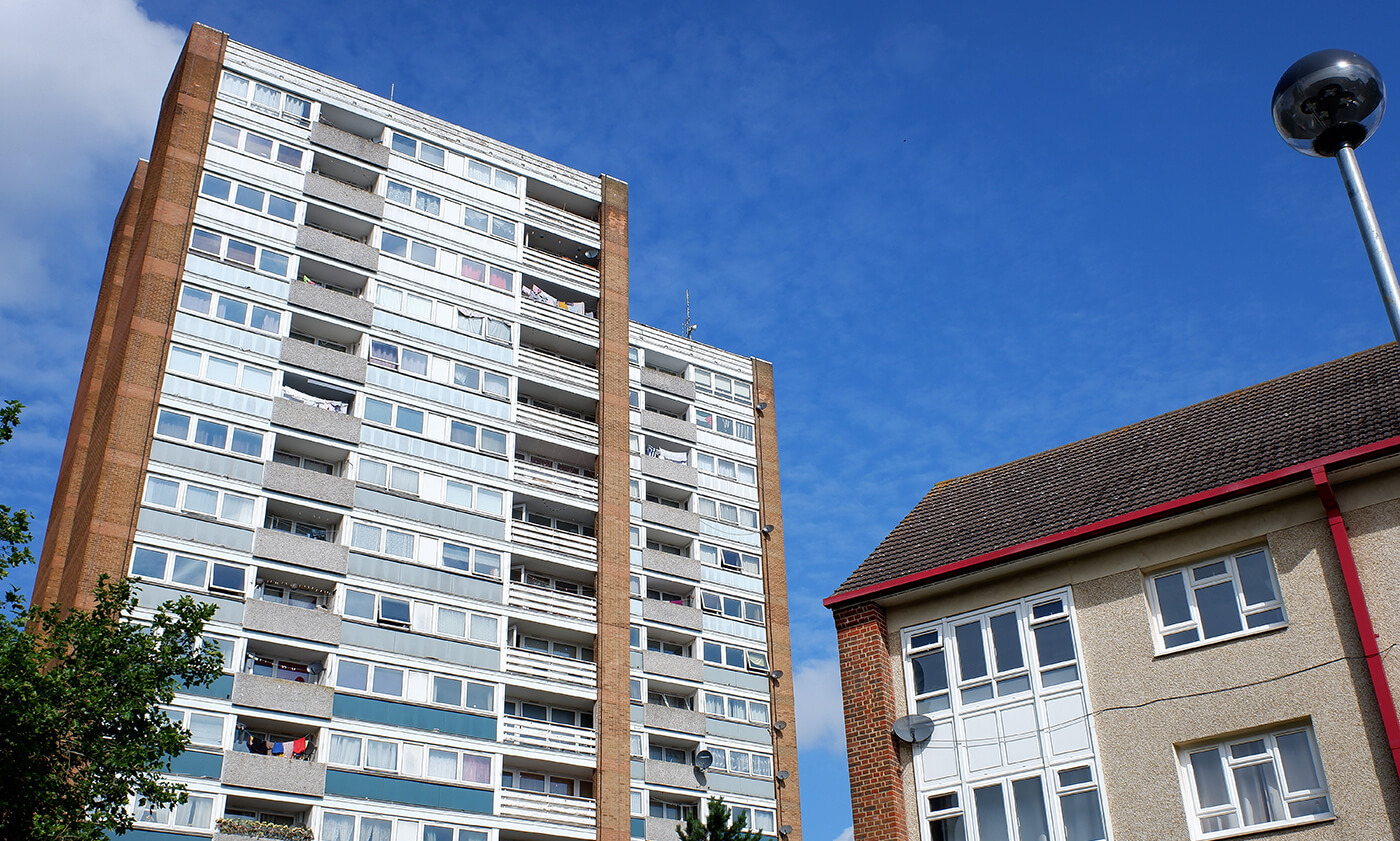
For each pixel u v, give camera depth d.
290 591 40.78
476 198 51.38
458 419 46.44
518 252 51.56
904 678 20.61
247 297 43.41
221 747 35.88
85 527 38.53
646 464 54.28
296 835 34.84
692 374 59.19
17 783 20.17
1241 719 17.31
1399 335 10.46
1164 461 21.11
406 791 38.72
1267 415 21.05
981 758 19.27
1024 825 18.52
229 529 39.41
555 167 55.12
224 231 44.00
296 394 43.53
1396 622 16.58
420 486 44.22
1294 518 17.97
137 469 38.72
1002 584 20.30
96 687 21.59
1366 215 11.01
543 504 47.94
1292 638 17.36
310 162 47.28
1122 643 18.73
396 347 46.16
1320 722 16.70
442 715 40.75
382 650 40.50
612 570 48.00
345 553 41.25
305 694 38.12
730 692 51.50
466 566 43.94
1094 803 18.03
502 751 41.47
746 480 58.00
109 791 21.61
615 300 54.06
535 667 43.94
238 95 46.72
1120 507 19.84
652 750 48.62
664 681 49.44
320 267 46.00
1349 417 19.12
